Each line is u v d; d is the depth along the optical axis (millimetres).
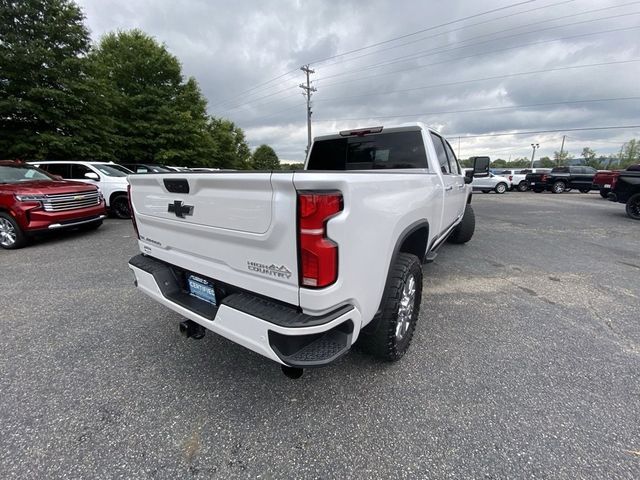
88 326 2971
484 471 1562
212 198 1806
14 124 11711
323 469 1582
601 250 5781
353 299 1667
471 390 2123
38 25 11383
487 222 8875
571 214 10383
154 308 3348
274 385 2178
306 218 1441
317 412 1940
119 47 19375
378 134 3736
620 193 9523
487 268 4703
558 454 1649
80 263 4871
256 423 1861
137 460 1632
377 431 1800
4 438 1752
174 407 1985
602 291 3848
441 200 3203
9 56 10703
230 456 1653
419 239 2752
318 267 1470
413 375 2271
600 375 2277
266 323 1558
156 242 2410
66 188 6152
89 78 12875
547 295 3719
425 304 3461
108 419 1891
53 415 1919
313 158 4266
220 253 1874
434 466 1591
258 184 1533
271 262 1610
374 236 1737
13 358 2482
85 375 2287
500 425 1834
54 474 1553
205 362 2434
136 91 18875
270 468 1589
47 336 2801
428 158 3338
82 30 12383
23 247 5785
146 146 18703
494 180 21203
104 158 14102
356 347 2479
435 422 1859
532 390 2123
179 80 20812
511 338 2768
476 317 3160
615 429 1804
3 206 5539
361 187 1594
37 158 11992
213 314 1938
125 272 4465
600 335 2826
